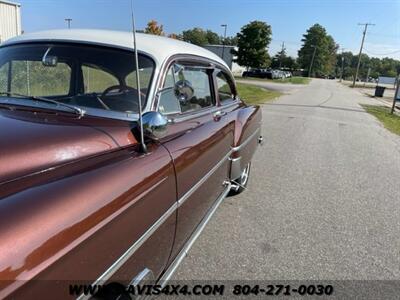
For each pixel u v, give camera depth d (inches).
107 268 58.0
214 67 131.1
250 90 952.3
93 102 88.6
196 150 93.9
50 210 49.3
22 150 60.4
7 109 80.4
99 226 54.9
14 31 617.0
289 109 607.5
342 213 170.9
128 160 69.7
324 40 4220.0
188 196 91.1
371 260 129.9
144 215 68.4
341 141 353.7
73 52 97.6
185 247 96.0
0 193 51.0
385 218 168.6
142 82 91.3
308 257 128.7
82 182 57.5
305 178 221.8
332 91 1444.4
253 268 119.3
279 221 156.9
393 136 418.9
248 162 176.2
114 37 101.7
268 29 2358.5
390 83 3019.2
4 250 41.9
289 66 4013.3
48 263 45.6
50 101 86.4
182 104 101.8
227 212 162.2
